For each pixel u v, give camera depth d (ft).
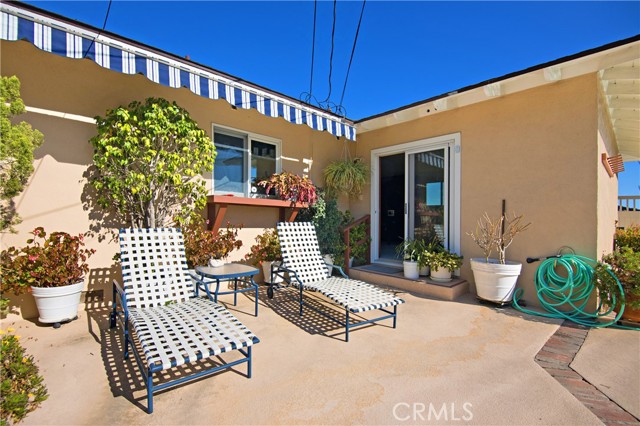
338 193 23.21
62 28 9.75
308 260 16.02
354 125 21.59
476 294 16.58
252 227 18.97
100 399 7.25
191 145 15.96
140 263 11.56
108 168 13.33
